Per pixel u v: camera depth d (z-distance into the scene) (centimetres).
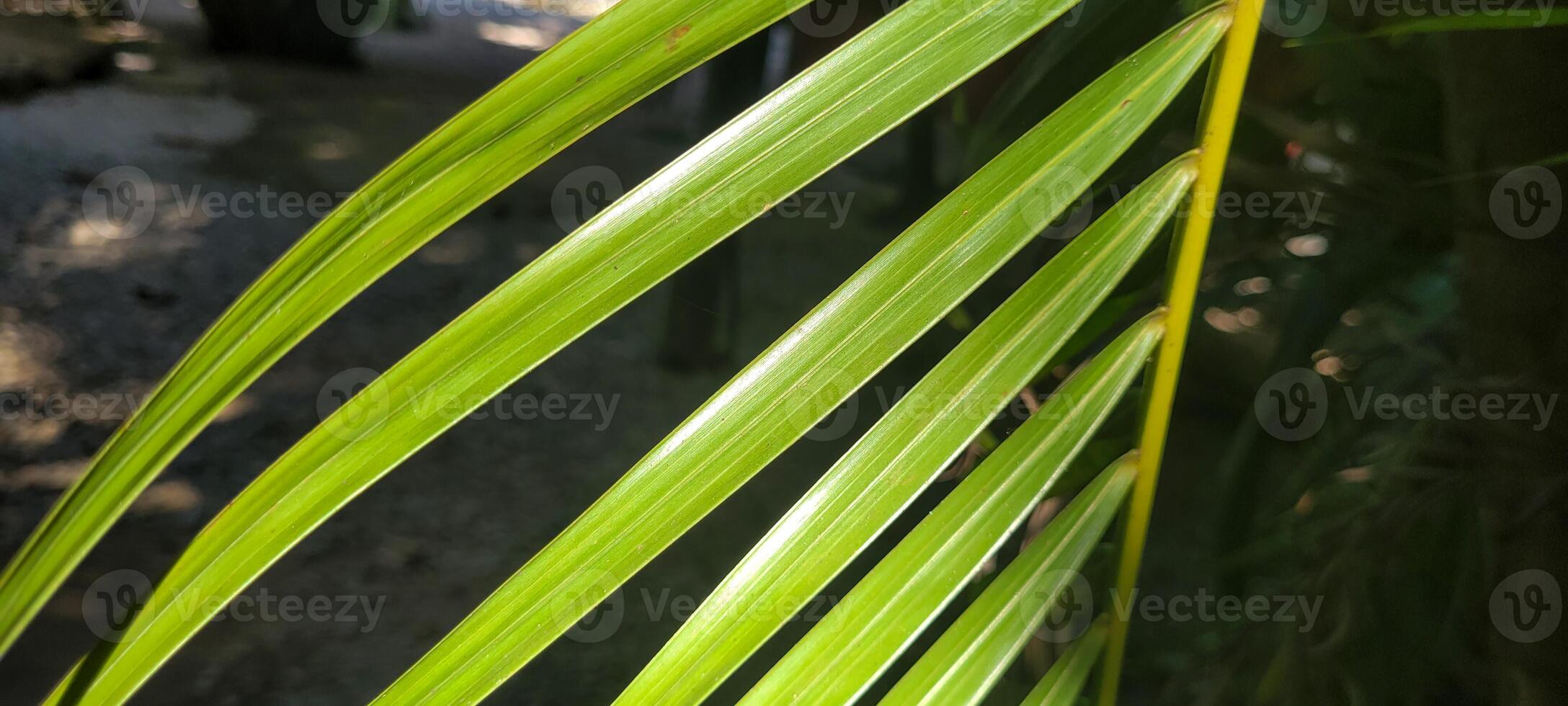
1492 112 55
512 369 35
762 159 35
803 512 37
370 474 34
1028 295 38
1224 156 38
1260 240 88
